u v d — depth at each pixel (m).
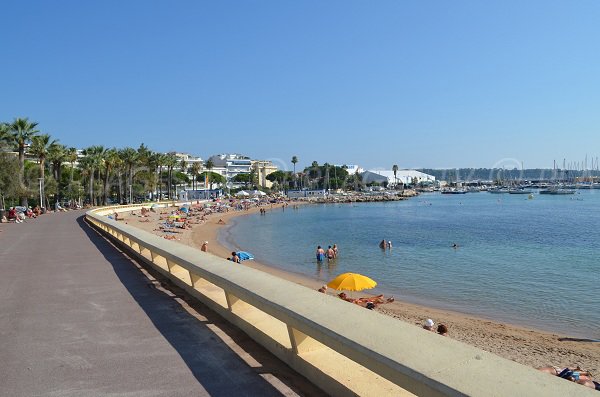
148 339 5.10
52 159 72.31
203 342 4.96
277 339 4.51
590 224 60.75
